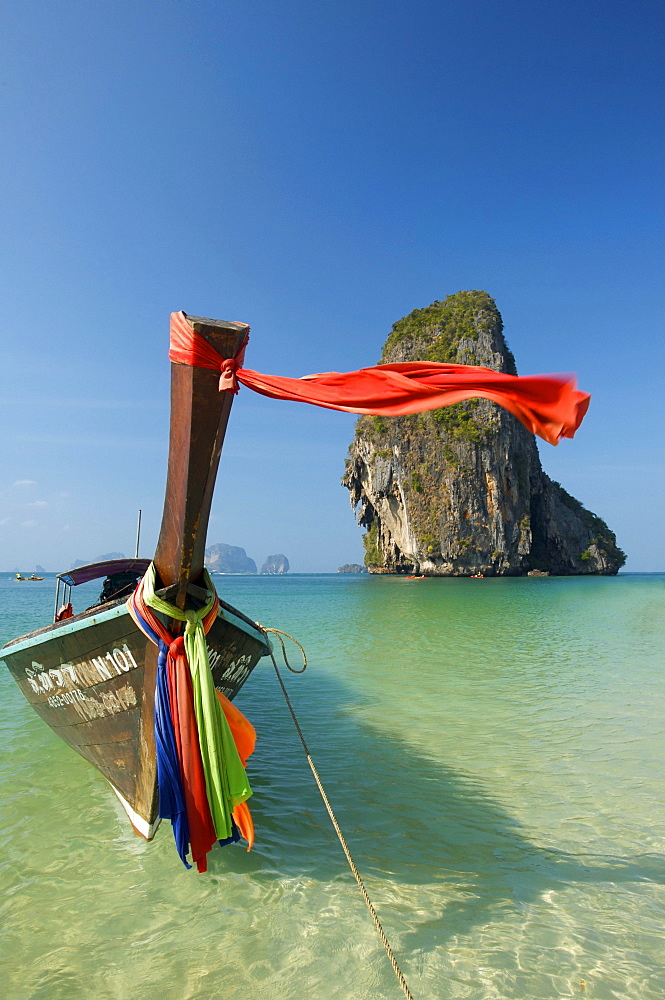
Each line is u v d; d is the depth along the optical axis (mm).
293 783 5844
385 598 34781
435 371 2990
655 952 3340
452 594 38625
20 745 7137
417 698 9219
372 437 83062
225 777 4125
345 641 15594
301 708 8688
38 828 4961
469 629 18438
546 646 14680
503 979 3115
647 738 7102
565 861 4352
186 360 3492
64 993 3035
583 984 3078
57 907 3807
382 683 10336
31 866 4328
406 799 5441
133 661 4531
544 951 3344
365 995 3006
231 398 3701
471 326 86500
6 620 20859
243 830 4246
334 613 24141
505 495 77875
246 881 4121
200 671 4227
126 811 5121
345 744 7027
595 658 12844
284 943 3426
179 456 3801
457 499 75312
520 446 82375
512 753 6641
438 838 4703
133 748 4746
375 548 96375
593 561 93688
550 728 7539
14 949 3381
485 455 76312
